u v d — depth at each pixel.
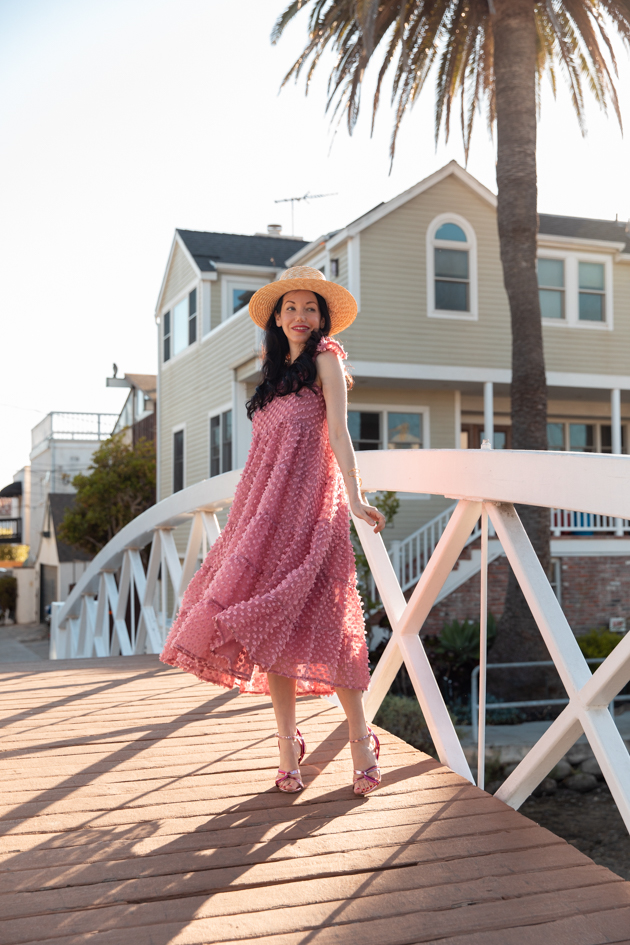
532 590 2.38
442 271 14.53
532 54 10.66
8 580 31.03
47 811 2.40
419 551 14.00
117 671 5.11
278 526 2.47
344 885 1.89
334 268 14.64
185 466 18.47
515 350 10.72
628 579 14.93
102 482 21.66
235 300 18.08
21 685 4.57
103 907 1.79
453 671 11.30
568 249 15.59
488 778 8.83
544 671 10.77
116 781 2.69
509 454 2.45
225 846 2.12
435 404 15.41
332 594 2.49
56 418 34.09
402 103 11.40
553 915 1.74
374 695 3.38
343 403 2.55
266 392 2.66
